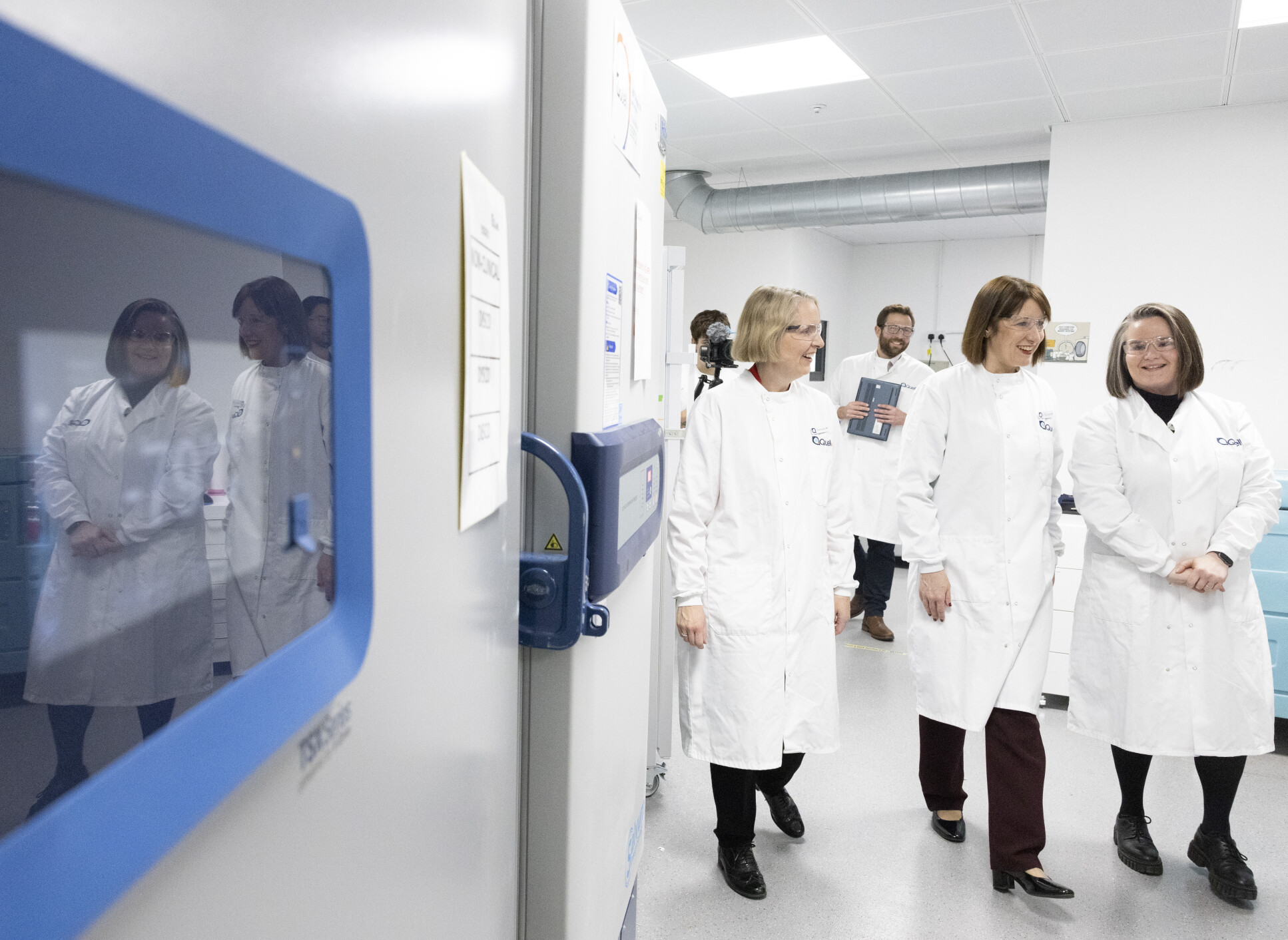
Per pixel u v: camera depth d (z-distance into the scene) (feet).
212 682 1.04
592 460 2.94
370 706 1.49
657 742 7.89
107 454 0.89
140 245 0.89
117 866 0.85
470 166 1.89
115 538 0.91
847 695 10.51
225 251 1.03
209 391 1.03
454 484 1.88
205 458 1.03
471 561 2.04
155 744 0.92
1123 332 6.55
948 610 6.57
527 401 3.00
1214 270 11.96
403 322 1.56
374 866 1.53
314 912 1.31
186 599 1.01
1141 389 6.62
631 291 3.59
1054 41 10.42
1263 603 9.18
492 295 2.12
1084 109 12.39
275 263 1.14
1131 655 6.45
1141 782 6.81
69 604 0.85
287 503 1.19
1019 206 15.42
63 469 0.83
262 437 1.14
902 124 14.05
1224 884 6.36
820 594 6.27
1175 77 11.03
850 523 6.64
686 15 10.21
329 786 1.34
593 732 3.20
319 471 1.27
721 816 6.37
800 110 13.44
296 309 1.19
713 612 6.06
